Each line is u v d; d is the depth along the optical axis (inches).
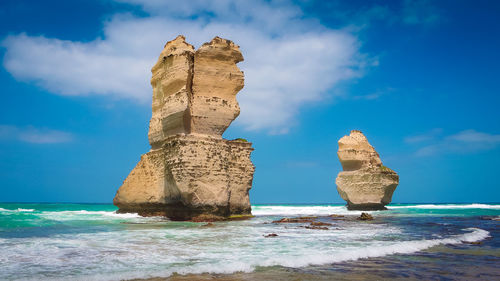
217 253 503.5
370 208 2059.5
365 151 2117.4
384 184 2033.7
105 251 512.7
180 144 1119.6
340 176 2123.5
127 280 363.9
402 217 1465.3
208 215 1123.9
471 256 518.6
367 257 498.6
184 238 660.7
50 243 580.1
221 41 1302.9
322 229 872.3
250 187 1352.1
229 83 1301.7
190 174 1111.0
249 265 426.6
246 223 1034.7
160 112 1334.9
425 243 613.6
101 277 366.9
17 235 678.5
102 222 1007.0
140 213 1355.8
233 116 1289.4
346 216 1503.4
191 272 394.9
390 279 382.6
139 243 591.8
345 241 642.2
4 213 1250.6
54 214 1360.7
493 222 1175.0
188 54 1232.8
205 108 1240.2
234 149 1314.0
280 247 562.9
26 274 375.9
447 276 398.6
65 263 431.5
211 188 1141.7
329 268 428.8
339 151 2114.9
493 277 397.4
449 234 776.3
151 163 1341.0
